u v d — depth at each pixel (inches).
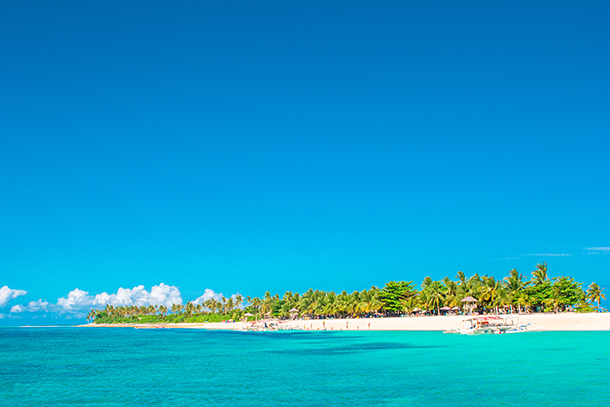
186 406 1306.6
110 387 1619.1
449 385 1487.5
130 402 1374.3
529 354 2192.4
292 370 1931.6
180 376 1844.2
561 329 3708.2
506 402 1248.8
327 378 1697.8
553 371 1688.0
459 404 1245.7
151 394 1478.8
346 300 6727.4
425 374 1713.8
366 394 1397.6
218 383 1649.9
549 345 2578.7
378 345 3019.2
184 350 3157.0
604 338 2920.8
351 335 4200.3
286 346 3255.4
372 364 2038.6
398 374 1736.0
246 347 3297.2
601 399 1255.5
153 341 4436.5
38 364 2381.9
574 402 1229.1
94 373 1988.2
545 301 5457.7
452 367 1857.8
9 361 2561.5
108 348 3535.9
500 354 2233.0
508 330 3602.4
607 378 1537.9
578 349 2348.7
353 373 1797.5
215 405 1310.3
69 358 2706.7
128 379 1793.8
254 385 1590.8
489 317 3853.3
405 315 6501.0
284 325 6318.9
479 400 1279.5
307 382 1624.0
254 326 6166.3
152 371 2016.5
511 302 5516.7
